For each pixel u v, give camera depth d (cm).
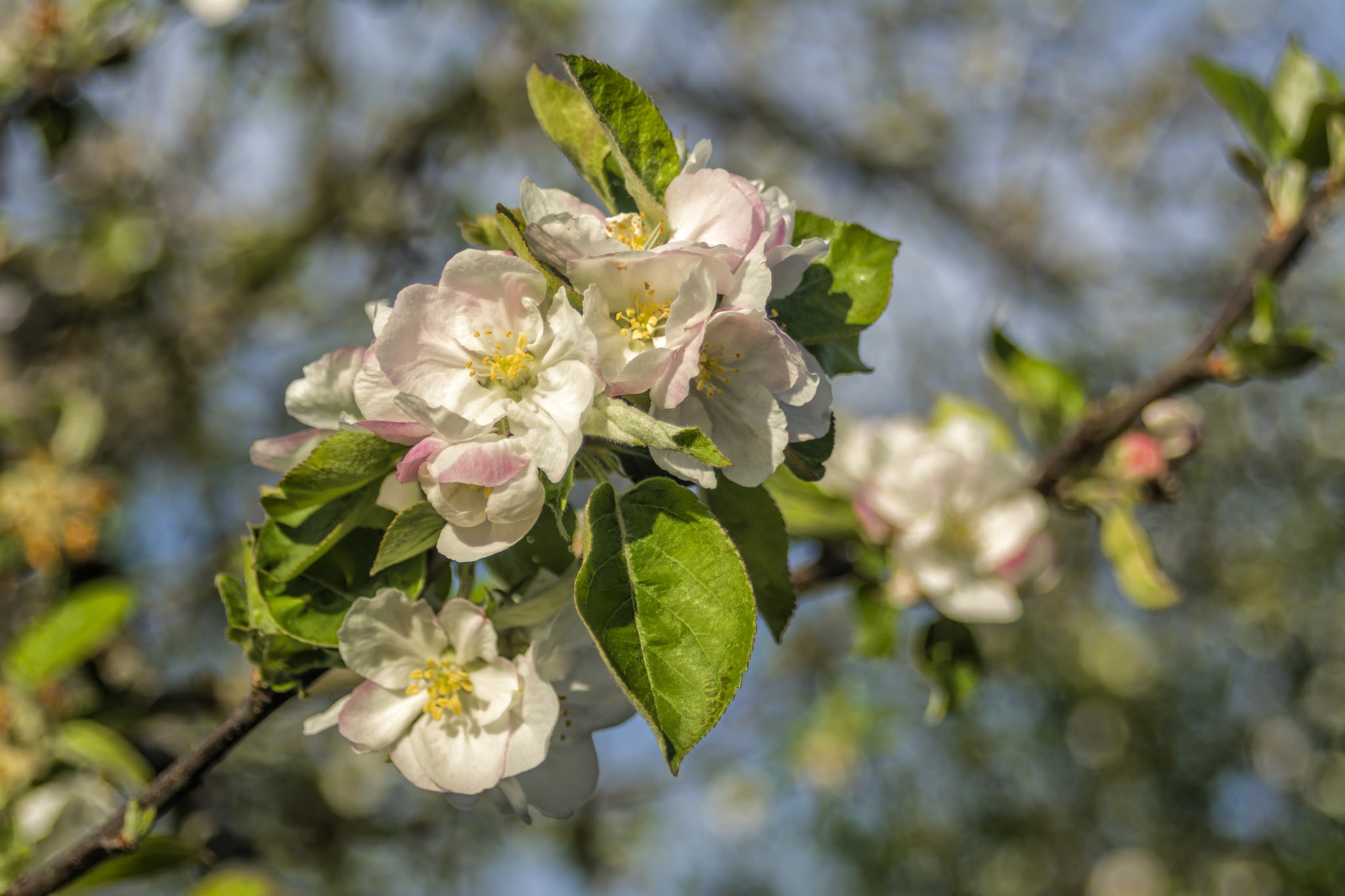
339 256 658
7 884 244
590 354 136
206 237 639
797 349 146
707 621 136
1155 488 285
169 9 405
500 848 633
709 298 138
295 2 571
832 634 718
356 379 145
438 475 132
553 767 160
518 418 138
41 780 268
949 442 313
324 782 588
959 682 284
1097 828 782
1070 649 789
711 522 141
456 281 143
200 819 326
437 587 160
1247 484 779
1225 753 773
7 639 373
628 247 149
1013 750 780
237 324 628
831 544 289
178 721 376
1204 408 772
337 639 154
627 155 156
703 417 146
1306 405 776
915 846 764
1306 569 771
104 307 548
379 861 625
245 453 645
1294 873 739
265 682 160
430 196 619
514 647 156
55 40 389
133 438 590
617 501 144
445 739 149
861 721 660
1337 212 278
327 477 149
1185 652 792
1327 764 764
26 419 407
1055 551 292
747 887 779
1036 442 318
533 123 671
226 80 573
